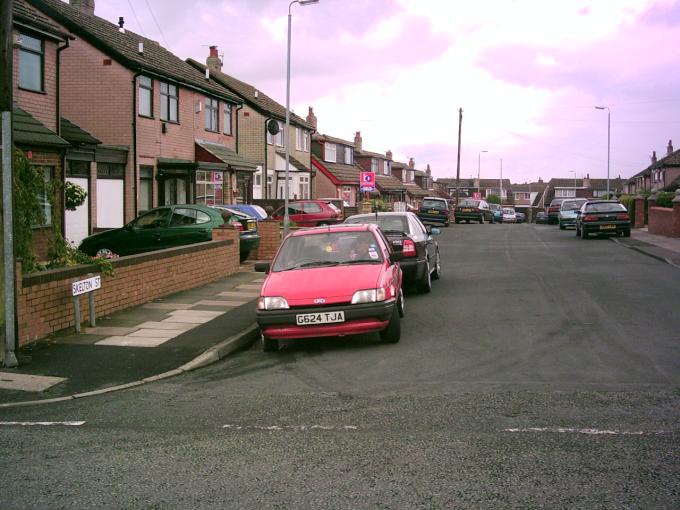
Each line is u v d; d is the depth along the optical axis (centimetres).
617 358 789
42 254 1788
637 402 611
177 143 2820
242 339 938
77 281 970
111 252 1761
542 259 2025
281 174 4400
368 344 912
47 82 1959
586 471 452
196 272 1475
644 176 7331
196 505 418
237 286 1476
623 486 427
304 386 709
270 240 2078
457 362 791
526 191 13575
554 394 645
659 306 1140
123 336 951
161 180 2670
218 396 681
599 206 2847
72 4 2902
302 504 413
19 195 923
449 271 1756
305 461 485
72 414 632
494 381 701
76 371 781
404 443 517
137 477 467
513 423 559
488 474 450
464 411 596
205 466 483
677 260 1853
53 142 1766
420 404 623
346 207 3928
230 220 1834
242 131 4097
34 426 596
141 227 1752
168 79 2698
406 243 1280
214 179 3073
